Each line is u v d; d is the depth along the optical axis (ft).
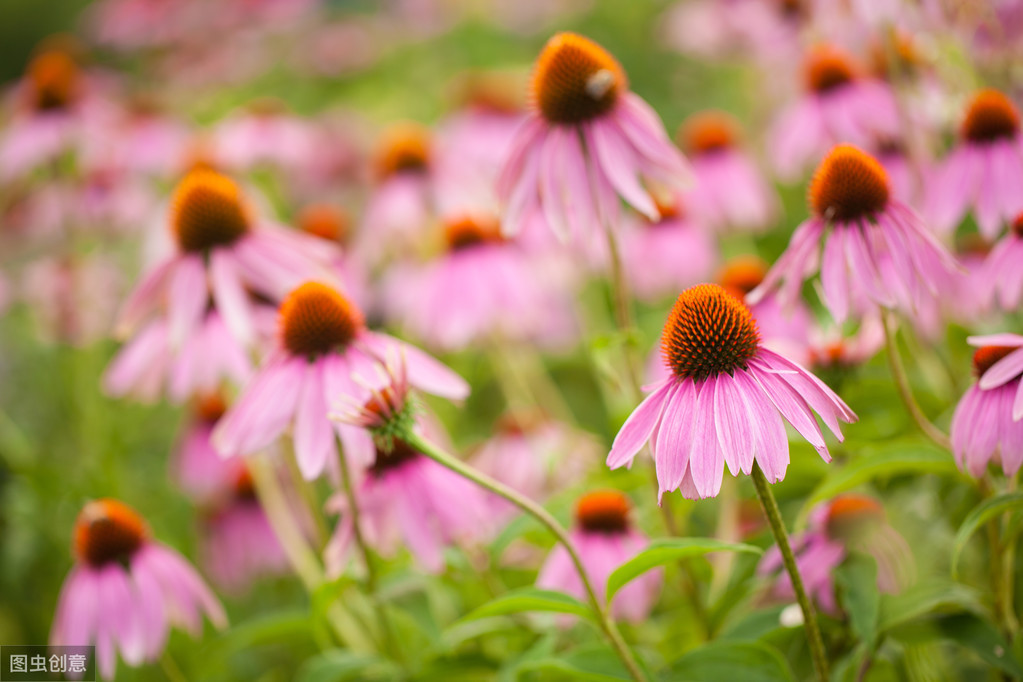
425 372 2.40
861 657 2.26
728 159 3.32
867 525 2.34
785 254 2.35
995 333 2.63
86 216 3.80
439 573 2.48
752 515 2.73
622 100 2.46
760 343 2.12
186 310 2.63
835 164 2.30
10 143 3.62
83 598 2.56
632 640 2.55
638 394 2.42
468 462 3.05
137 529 2.61
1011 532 2.17
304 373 2.36
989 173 2.48
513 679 2.32
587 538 2.51
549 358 3.52
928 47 2.84
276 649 3.10
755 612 2.38
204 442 3.22
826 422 2.07
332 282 2.65
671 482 2.08
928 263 2.31
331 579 2.42
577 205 2.43
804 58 3.23
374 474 2.51
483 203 3.35
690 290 2.12
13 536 3.18
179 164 3.67
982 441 2.17
